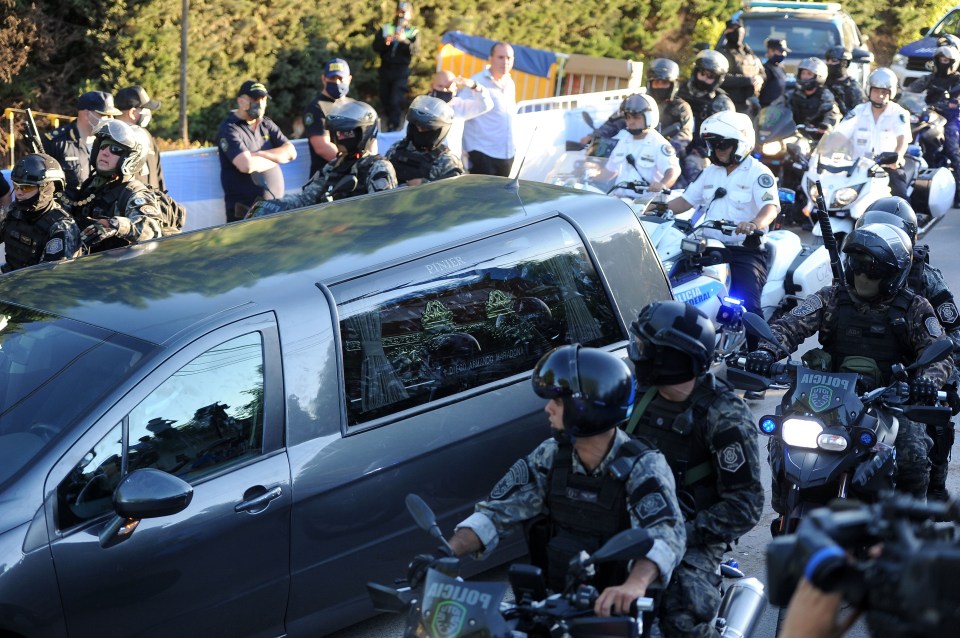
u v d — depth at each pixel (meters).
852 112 11.59
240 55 16.28
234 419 4.23
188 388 4.13
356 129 7.40
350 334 4.57
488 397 4.90
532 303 5.11
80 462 3.86
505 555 5.15
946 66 13.50
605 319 5.31
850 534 1.94
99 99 8.38
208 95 16.16
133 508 3.69
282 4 16.69
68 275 4.87
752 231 7.44
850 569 1.86
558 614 2.83
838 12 18.44
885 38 27.88
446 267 4.92
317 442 4.39
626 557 2.78
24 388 4.13
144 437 4.01
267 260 4.84
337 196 7.53
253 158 9.56
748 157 7.82
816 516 1.98
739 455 3.50
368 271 4.72
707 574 3.52
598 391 3.04
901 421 4.86
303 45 17.20
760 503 3.53
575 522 3.20
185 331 4.20
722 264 7.51
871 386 4.88
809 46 17.69
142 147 6.76
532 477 3.29
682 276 7.26
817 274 8.13
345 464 4.44
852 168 10.95
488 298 4.99
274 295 4.47
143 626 3.99
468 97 11.56
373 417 4.57
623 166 8.87
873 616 1.80
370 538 4.55
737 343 7.17
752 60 14.42
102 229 6.40
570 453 3.22
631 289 5.42
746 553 5.70
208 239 5.26
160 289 4.57
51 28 14.77
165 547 3.98
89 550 3.82
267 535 4.25
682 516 3.23
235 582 4.20
